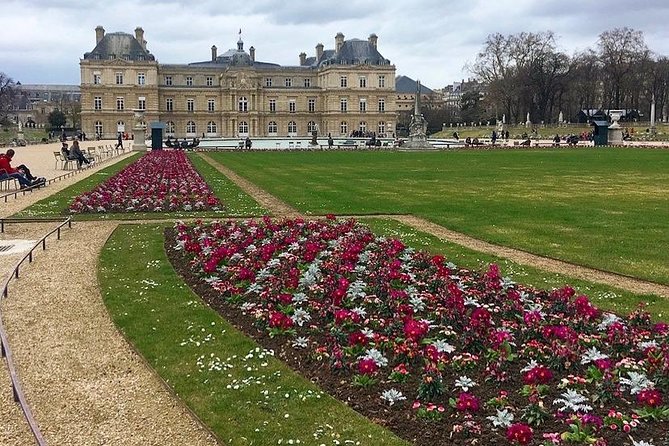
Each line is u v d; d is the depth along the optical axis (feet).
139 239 80.53
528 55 570.46
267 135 622.13
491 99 595.47
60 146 387.34
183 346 44.83
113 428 33.88
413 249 71.92
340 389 38.04
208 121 607.37
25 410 32.58
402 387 37.86
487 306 51.24
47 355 43.57
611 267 66.80
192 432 33.53
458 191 133.59
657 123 528.63
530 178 162.91
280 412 35.24
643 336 44.01
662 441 31.73
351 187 142.20
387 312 50.01
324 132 628.28
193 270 64.49
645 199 119.03
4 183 148.87
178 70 607.78
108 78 569.64
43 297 56.08
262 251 65.36
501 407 34.86
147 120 581.12
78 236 82.89
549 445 30.83
